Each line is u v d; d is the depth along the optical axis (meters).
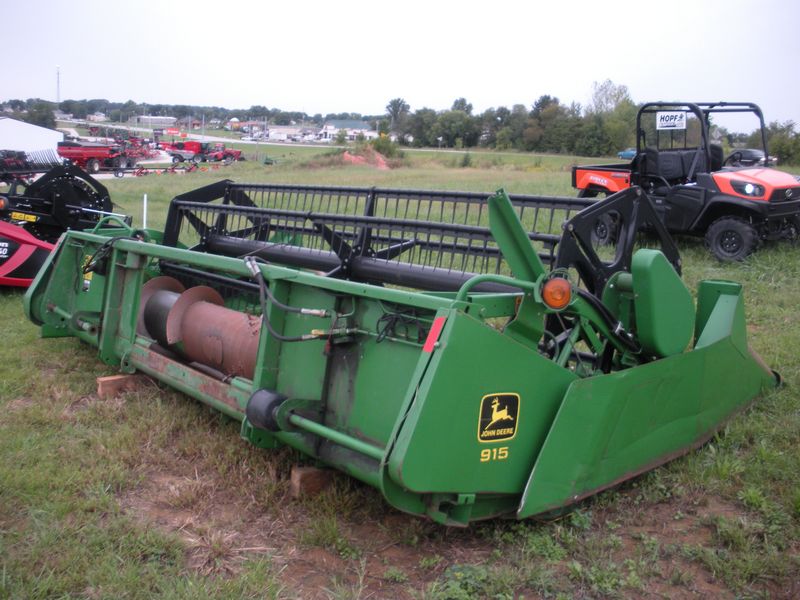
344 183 27.23
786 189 9.66
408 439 2.96
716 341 4.33
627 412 3.72
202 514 3.69
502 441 3.30
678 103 10.44
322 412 3.71
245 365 4.25
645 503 3.82
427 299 3.21
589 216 3.99
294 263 5.81
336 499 3.71
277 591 3.02
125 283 5.27
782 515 3.61
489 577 3.12
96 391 5.33
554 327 4.11
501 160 49.81
